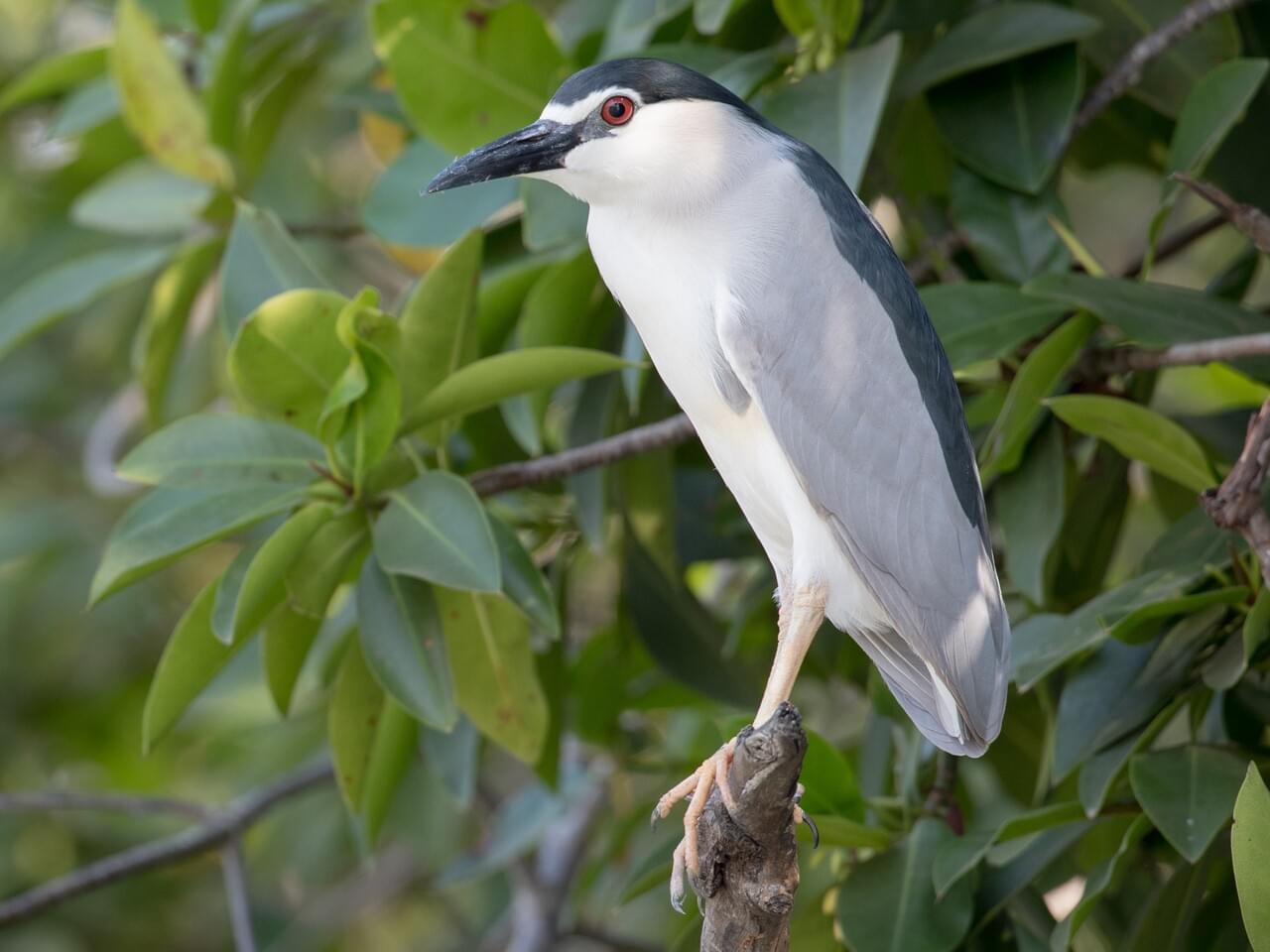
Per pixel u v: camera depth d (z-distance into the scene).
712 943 4.92
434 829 10.16
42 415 12.11
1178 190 6.45
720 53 7.11
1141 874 7.17
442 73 7.24
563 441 8.53
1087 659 6.20
